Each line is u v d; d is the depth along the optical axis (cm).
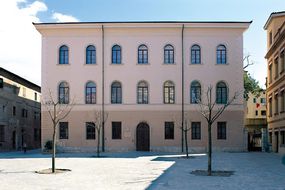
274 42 3709
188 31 3881
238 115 3806
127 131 3797
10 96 4341
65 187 1420
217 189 1366
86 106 3831
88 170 2031
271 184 1489
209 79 3844
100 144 3781
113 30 3884
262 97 8406
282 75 3391
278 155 3275
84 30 3894
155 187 1416
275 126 3744
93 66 3869
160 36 3881
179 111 3803
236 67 3853
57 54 3894
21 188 1397
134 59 3866
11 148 4359
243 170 2019
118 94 3856
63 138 3816
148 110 3812
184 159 2830
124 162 2564
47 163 2516
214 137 3788
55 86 3866
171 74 3844
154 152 3697
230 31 3878
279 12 3794
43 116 3822
